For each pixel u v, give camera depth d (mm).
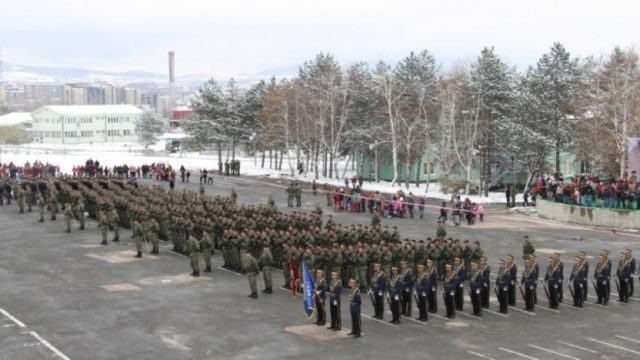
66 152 140000
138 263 39250
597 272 31906
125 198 51438
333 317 26812
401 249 33875
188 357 23562
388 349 24516
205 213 43406
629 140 59562
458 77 88938
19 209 59562
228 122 101875
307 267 29297
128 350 24266
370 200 60156
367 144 89562
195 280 35344
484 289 30312
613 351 24453
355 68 102875
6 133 185625
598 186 57562
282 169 106125
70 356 23609
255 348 24547
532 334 26562
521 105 76438
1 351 24062
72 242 45469
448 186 78438
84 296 31750
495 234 50906
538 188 64250
